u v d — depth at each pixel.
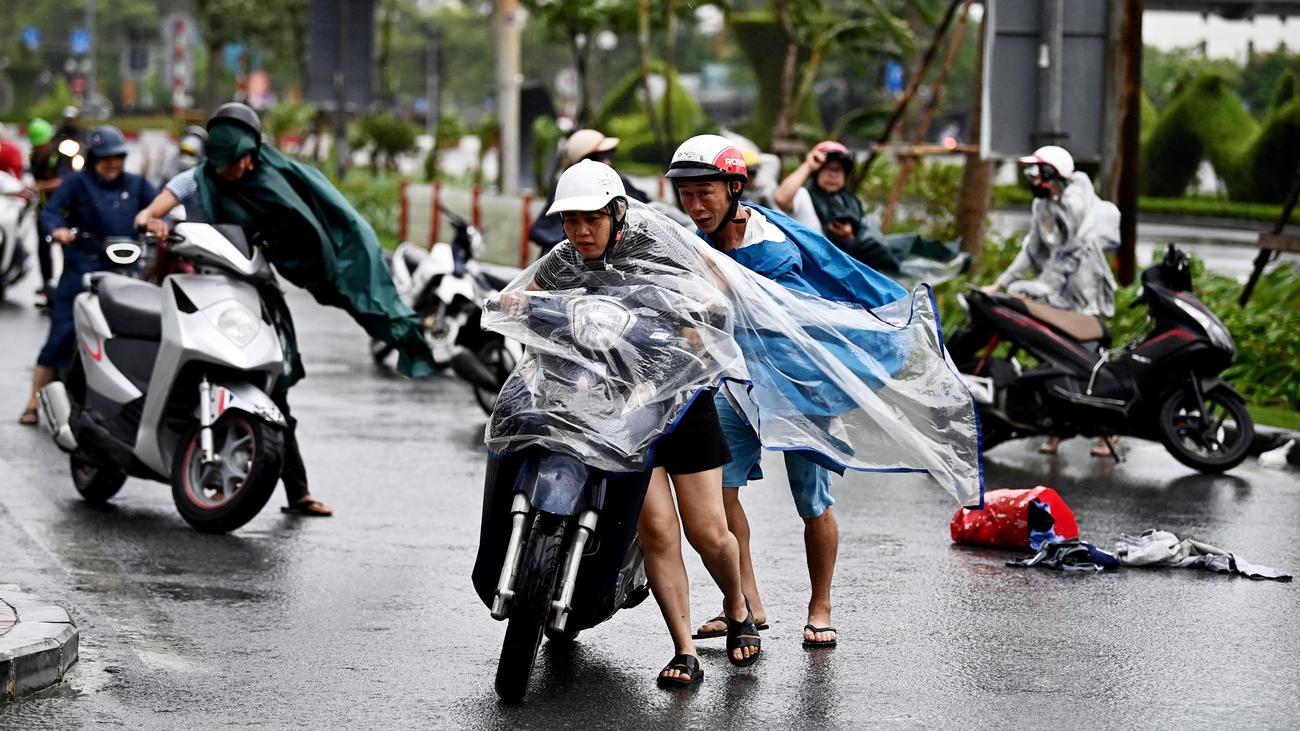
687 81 93.19
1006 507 12.26
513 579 8.00
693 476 8.61
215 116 12.20
